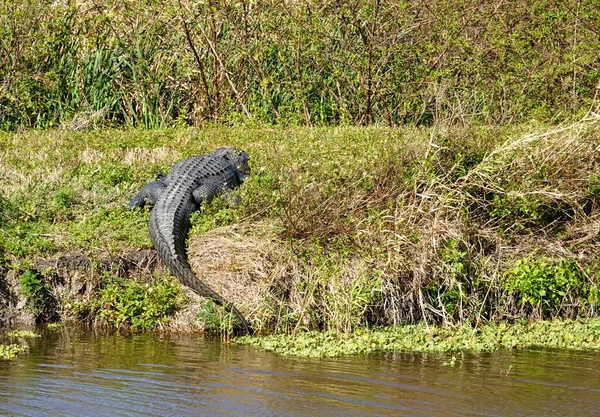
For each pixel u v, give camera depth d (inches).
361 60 1183.6
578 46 1187.9
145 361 538.0
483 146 786.2
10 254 682.2
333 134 991.6
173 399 454.6
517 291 692.7
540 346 604.7
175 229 702.5
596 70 1184.8
